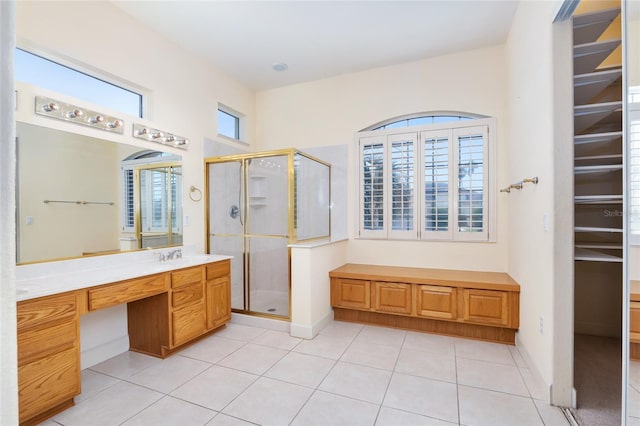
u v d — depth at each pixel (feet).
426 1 8.30
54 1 7.05
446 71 11.17
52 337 5.73
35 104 6.78
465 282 9.17
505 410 5.90
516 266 9.01
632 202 3.62
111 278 6.74
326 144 12.99
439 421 5.62
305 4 8.39
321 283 10.23
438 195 11.18
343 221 12.61
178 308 8.34
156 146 9.53
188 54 10.74
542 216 6.59
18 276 6.50
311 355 8.26
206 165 11.33
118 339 8.43
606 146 7.64
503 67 10.44
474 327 9.34
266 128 14.11
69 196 7.38
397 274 10.22
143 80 9.13
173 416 5.79
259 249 11.08
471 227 10.76
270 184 10.83
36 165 6.80
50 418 5.72
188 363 7.85
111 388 6.71
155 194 9.45
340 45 10.50
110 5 8.25
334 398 6.33
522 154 8.16
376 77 12.18
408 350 8.55
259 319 10.41
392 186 11.85
